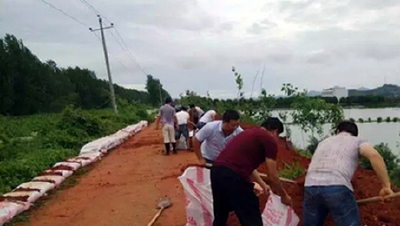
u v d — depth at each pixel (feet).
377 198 14.82
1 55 148.87
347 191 14.32
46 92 172.96
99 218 22.90
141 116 124.98
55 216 23.81
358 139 15.12
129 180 32.65
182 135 47.19
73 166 36.40
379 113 81.76
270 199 17.30
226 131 18.81
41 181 30.25
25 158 38.86
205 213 17.89
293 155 35.55
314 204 14.98
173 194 26.94
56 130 55.93
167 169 36.11
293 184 20.80
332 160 14.73
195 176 18.42
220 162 15.14
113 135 62.75
